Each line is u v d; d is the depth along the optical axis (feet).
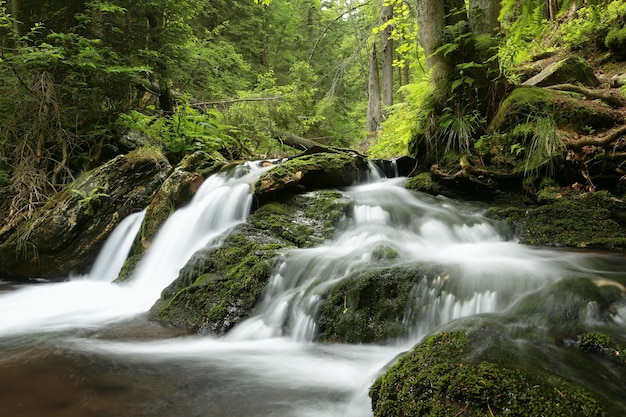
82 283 23.39
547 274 11.76
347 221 19.52
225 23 52.90
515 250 15.72
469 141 23.34
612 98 22.82
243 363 11.27
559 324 8.70
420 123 25.77
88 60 30.19
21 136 30.86
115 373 10.62
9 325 15.34
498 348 7.70
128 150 33.76
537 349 7.79
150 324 15.40
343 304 12.97
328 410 8.65
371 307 12.66
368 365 10.92
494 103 23.72
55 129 31.76
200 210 23.16
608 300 9.28
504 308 10.34
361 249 15.81
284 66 78.69
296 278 14.88
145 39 35.96
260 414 8.49
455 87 23.21
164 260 22.33
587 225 16.99
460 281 11.93
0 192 28.09
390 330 12.15
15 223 26.30
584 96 24.00
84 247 25.03
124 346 12.85
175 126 35.40
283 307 14.02
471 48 23.73
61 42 32.09
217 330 14.19
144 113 39.34
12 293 20.93
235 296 15.07
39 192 28.73
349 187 23.62
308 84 58.70
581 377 6.97
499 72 23.26
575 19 35.06
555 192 19.49
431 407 6.75
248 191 21.95
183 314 15.40
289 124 54.49
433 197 22.56
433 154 24.80
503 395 6.40
